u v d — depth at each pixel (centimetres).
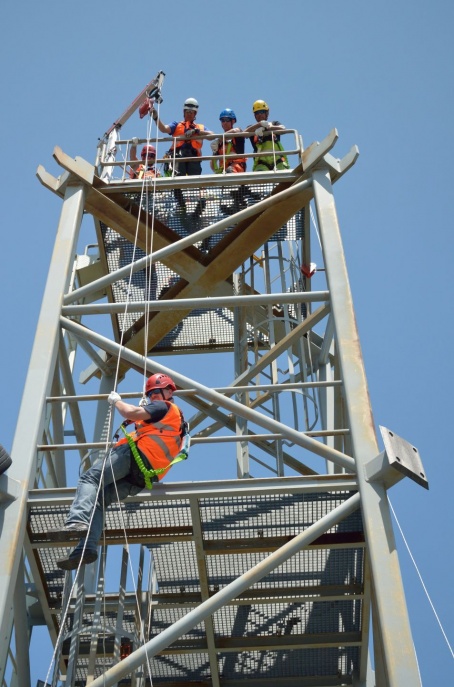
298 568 1022
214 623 1100
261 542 983
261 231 1319
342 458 928
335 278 1082
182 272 1380
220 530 974
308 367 1384
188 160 1323
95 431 1439
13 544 862
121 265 1451
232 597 859
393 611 805
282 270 1375
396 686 764
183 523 973
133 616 1072
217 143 1492
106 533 977
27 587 1107
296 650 1145
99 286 1113
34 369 1007
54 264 1130
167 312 1431
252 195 1311
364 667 1140
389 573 830
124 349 1027
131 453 838
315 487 908
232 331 1566
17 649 959
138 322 1474
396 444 894
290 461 1314
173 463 853
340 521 955
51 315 1067
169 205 1320
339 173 1239
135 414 834
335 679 1173
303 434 952
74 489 912
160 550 1029
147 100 1420
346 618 1098
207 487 912
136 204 1316
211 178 1270
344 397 973
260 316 1461
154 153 1466
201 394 985
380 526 861
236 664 1166
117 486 847
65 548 988
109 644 1080
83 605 957
